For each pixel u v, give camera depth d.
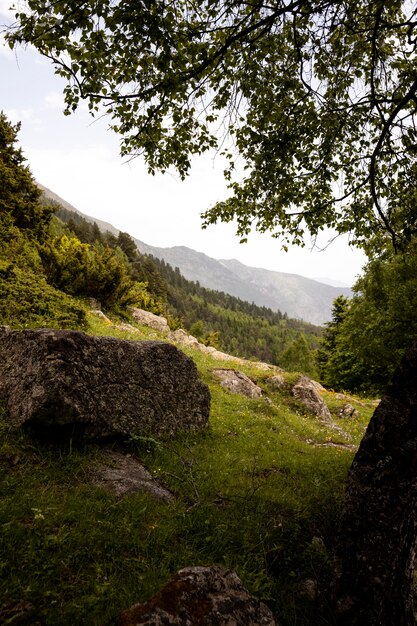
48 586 3.28
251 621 2.93
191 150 7.83
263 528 4.94
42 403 5.71
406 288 24.33
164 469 6.41
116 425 6.82
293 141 8.70
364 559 3.72
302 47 7.32
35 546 3.66
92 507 4.56
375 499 3.87
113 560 3.79
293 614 3.69
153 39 5.48
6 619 2.86
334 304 48.38
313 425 14.84
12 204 24.38
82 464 5.62
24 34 5.33
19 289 13.30
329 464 8.40
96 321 17.27
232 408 12.57
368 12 7.16
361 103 7.95
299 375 19.84
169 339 22.64
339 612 3.68
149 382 8.04
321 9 5.96
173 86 6.15
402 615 2.97
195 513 5.06
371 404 25.09
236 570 4.02
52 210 26.67
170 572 3.81
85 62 5.78
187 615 2.70
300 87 7.84
